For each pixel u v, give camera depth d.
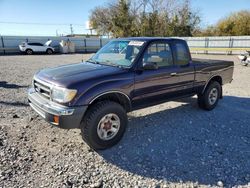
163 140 4.07
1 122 4.63
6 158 3.33
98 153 3.59
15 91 7.38
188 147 3.82
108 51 4.64
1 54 27.64
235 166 3.28
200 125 4.77
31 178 2.92
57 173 3.04
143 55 4.11
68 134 4.18
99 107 3.50
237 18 38.59
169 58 4.59
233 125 4.79
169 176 3.05
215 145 3.90
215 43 27.14
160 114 5.39
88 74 3.64
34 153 3.52
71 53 30.48
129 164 3.31
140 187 2.82
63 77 3.54
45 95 3.62
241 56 14.93
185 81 4.88
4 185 2.77
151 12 39.22
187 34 39.97
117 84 3.68
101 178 2.97
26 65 15.14
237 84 9.05
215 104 5.80
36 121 4.71
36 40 31.27
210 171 3.16
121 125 3.81
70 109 3.26
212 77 5.55
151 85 4.20
